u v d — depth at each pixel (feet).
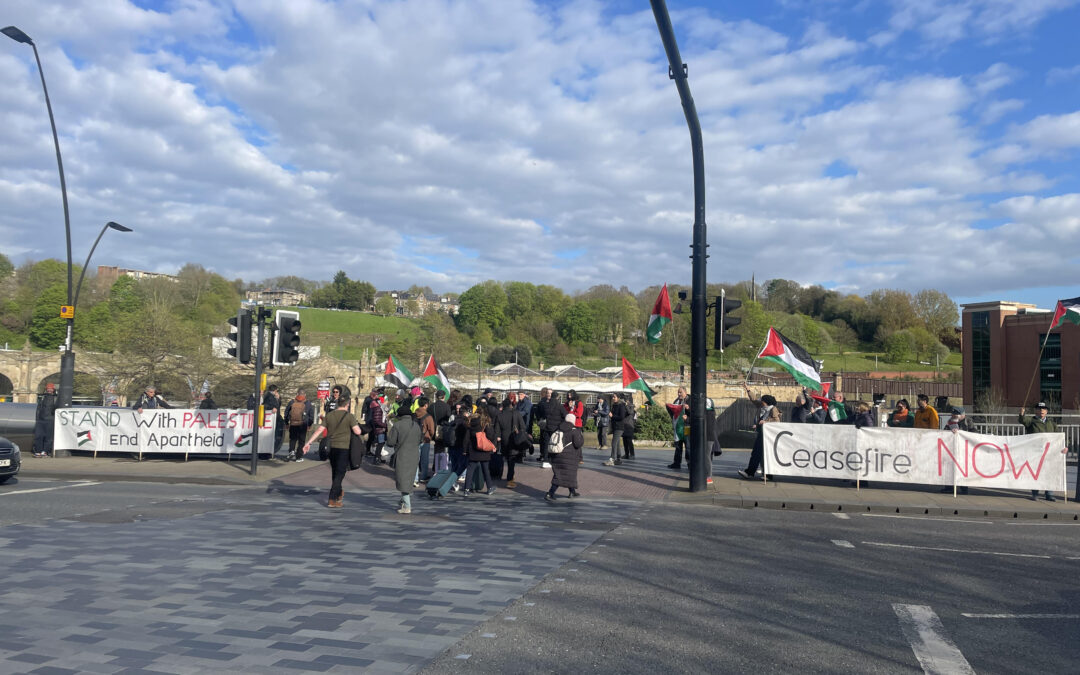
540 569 26.03
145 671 15.75
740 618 20.56
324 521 35.65
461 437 49.16
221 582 23.47
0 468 46.98
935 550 30.73
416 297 587.68
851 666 17.02
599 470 58.70
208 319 338.75
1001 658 17.83
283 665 16.30
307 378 195.72
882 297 429.79
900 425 55.62
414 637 18.44
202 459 61.67
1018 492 48.88
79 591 22.08
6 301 325.01
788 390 221.46
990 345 192.13
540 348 415.23
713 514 39.99
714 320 47.26
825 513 41.29
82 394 168.25
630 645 18.15
